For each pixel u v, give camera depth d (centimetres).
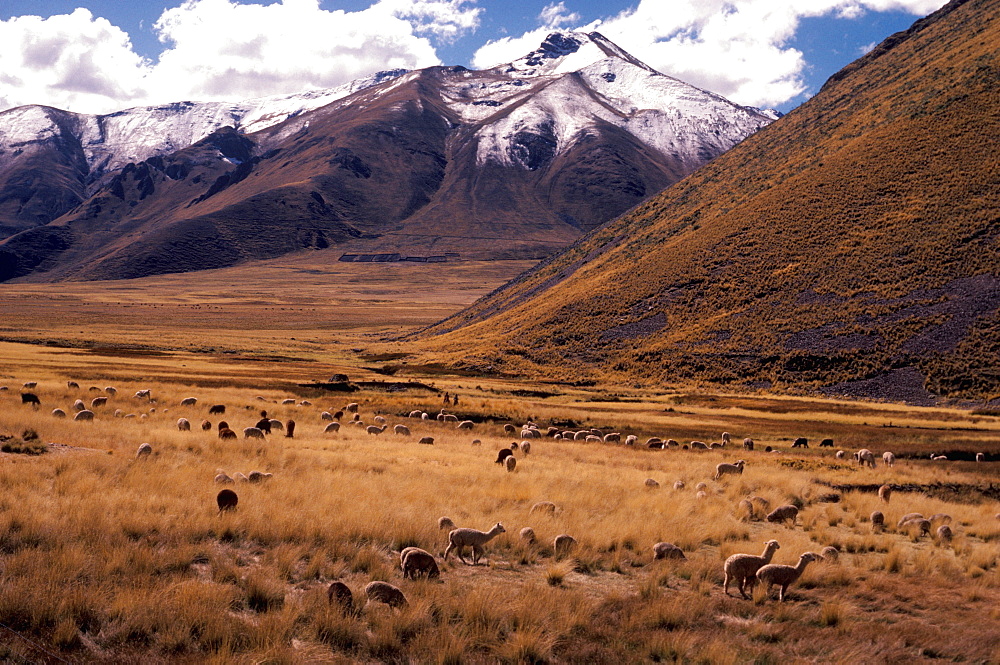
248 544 1393
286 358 10894
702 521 1930
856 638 1166
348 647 1018
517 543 1569
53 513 1377
